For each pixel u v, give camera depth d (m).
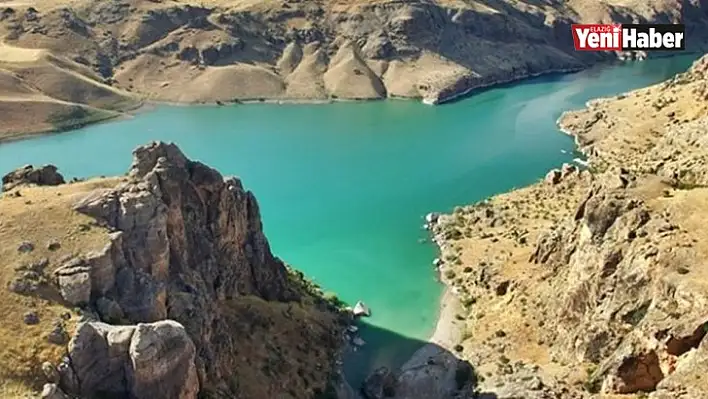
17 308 67.44
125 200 78.81
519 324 102.25
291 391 86.88
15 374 62.19
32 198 81.88
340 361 101.38
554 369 88.31
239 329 90.62
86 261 72.25
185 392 65.69
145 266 76.69
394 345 107.94
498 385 89.00
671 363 73.69
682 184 100.50
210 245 91.88
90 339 65.12
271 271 108.00
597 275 89.75
